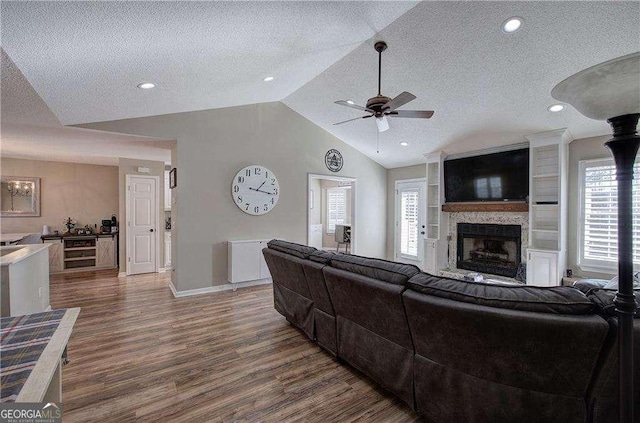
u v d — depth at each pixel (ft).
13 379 3.14
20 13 5.01
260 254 16.22
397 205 22.84
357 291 6.75
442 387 5.54
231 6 6.27
